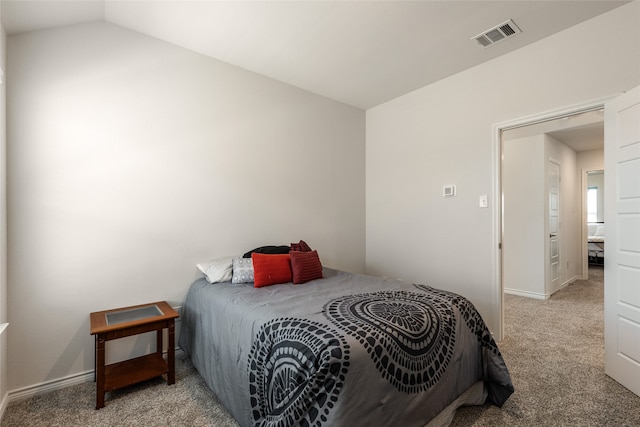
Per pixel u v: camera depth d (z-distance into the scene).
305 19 2.27
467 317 1.91
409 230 3.59
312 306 1.83
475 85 2.98
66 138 2.13
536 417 1.75
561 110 2.42
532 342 2.79
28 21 1.93
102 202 2.26
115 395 1.99
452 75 3.16
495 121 2.83
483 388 1.91
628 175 2.01
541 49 2.53
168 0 2.06
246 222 3.03
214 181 2.82
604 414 1.77
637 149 1.94
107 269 2.28
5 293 1.89
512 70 2.71
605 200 2.19
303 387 1.26
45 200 2.05
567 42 2.39
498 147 2.82
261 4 2.11
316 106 3.60
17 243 1.96
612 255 2.13
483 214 2.93
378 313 1.68
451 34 2.45
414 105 3.53
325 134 3.69
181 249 2.62
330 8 2.15
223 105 2.88
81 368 2.16
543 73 2.52
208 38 2.52
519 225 4.61
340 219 3.84
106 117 2.29
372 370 1.34
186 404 1.90
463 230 3.08
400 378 1.43
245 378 1.66
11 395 1.91
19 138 1.97
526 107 2.62
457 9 2.16
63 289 2.11
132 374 2.06
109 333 1.88
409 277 3.58
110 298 2.29
